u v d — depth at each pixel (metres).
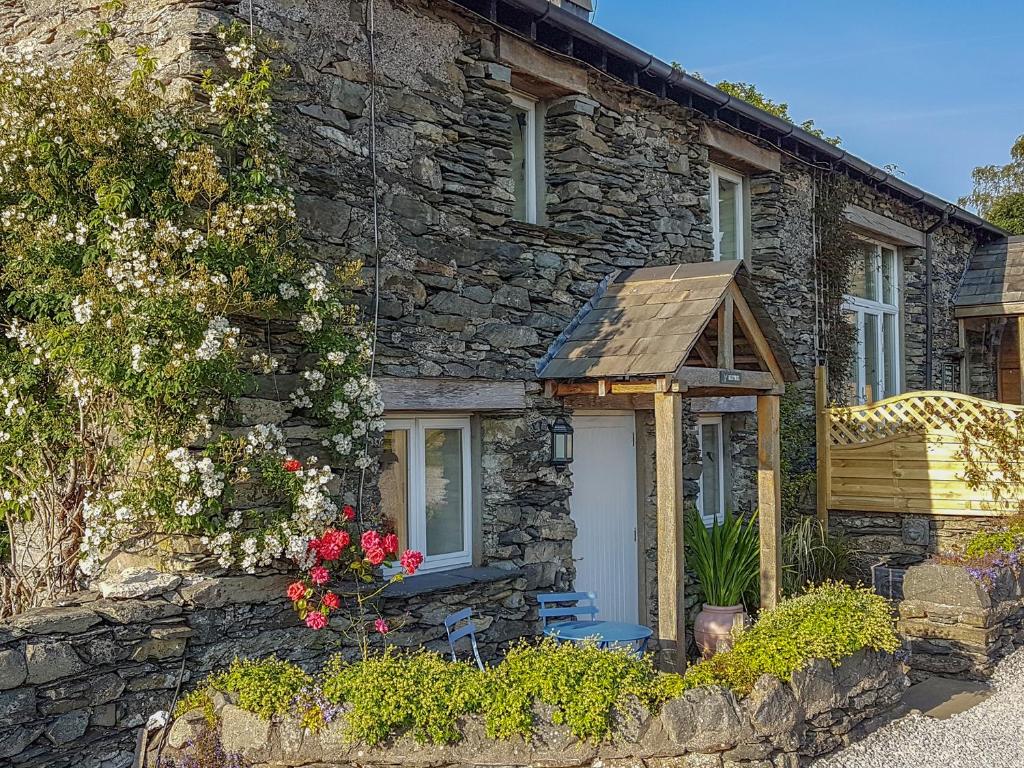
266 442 5.45
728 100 9.43
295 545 5.38
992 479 10.03
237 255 5.33
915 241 14.43
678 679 4.91
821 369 11.03
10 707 4.42
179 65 5.66
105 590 5.06
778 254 10.87
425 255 6.80
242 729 4.65
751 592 9.17
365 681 4.75
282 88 5.89
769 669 5.28
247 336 5.59
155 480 5.16
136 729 4.93
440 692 4.70
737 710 4.91
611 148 8.66
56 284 5.34
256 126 5.60
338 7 6.29
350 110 6.32
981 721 6.14
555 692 4.71
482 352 7.20
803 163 11.34
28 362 5.52
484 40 7.39
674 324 7.15
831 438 11.13
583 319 7.95
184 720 4.79
